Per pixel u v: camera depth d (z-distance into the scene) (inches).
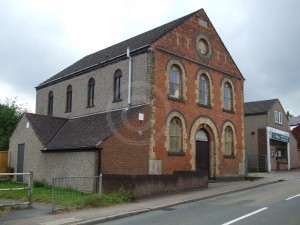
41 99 1190.3
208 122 944.9
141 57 831.1
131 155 756.0
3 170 1033.5
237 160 1026.7
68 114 1040.2
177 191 700.0
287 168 1590.8
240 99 1077.8
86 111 967.0
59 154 825.5
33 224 424.5
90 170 719.7
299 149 1889.8
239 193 713.6
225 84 1035.9
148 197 634.2
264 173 1282.0
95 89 951.6
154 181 652.7
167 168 816.3
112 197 587.5
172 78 870.4
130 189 612.1
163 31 883.4
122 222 448.8
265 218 440.1
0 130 1374.3
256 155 1449.3
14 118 1427.2
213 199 634.8
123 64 872.9
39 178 884.6
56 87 1120.2
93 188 706.2
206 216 465.4
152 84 805.9
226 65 1037.8
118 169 734.5
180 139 866.8
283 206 525.7
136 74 834.2
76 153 770.8
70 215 477.4
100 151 717.3
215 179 941.2
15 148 1018.1
